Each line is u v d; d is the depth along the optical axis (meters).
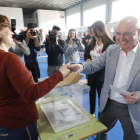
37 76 2.75
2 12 9.88
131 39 0.79
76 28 11.02
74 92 0.92
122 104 0.97
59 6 11.04
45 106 1.08
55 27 2.36
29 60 2.56
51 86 0.67
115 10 7.63
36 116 0.83
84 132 0.85
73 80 0.95
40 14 11.19
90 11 9.42
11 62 0.61
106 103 1.05
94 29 1.56
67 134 0.83
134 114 0.87
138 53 0.84
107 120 1.13
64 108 0.95
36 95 0.63
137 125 0.87
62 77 0.73
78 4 10.23
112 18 7.91
